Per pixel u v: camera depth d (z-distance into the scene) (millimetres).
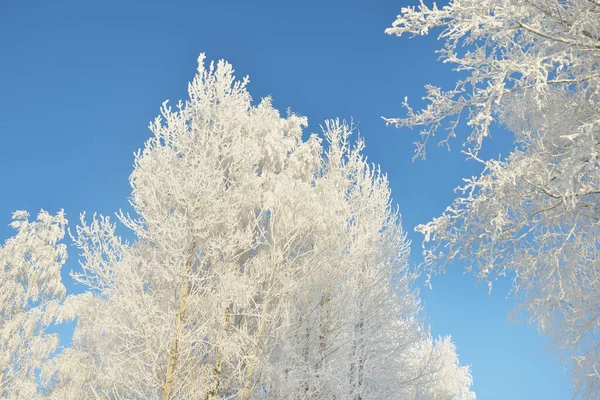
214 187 6832
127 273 6570
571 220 4500
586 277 5000
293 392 6625
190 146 7090
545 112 4637
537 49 4297
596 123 3338
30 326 12922
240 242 6941
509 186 4223
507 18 3494
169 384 6199
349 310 7590
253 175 7527
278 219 7406
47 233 14586
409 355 7969
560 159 4355
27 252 14375
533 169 4039
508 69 3512
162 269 6578
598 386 4926
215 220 6793
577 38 3701
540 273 4809
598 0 3590
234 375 6727
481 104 4238
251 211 7547
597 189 4035
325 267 7633
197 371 6750
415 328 7758
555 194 4016
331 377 6750
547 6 3963
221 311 6723
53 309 13414
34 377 12688
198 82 7355
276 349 7207
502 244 4566
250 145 7645
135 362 6625
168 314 6395
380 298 7773
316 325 7312
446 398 7949
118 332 6605
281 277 7152
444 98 4562
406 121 4699
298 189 7590
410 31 4004
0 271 13625
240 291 6789
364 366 7062
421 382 7609
